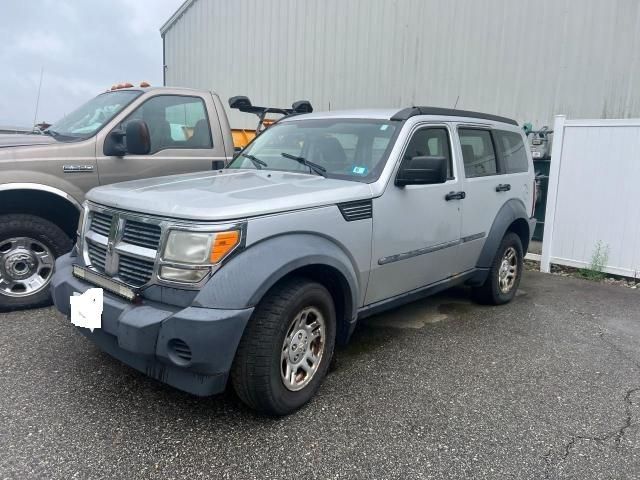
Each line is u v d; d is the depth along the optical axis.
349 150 4.30
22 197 4.82
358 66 10.62
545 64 8.29
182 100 5.77
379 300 4.14
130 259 3.16
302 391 3.37
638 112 7.57
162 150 5.51
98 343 3.27
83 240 3.57
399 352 4.39
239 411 3.34
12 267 4.77
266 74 12.42
